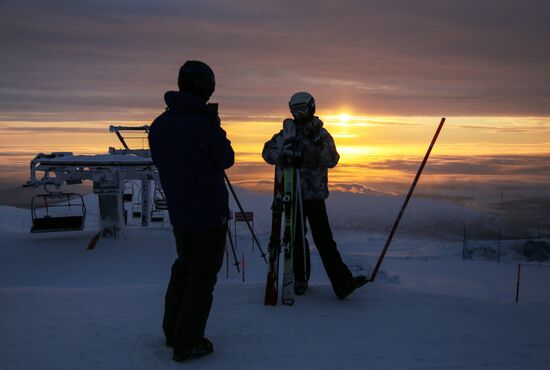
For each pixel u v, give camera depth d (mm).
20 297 5594
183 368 3533
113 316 4754
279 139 5195
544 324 4758
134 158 26812
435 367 3672
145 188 30109
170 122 3633
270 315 4801
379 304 5246
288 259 5160
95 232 28016
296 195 5188
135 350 3822
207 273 3713
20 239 26859
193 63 3750
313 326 4520
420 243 66312
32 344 3928
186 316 3645
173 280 3867
